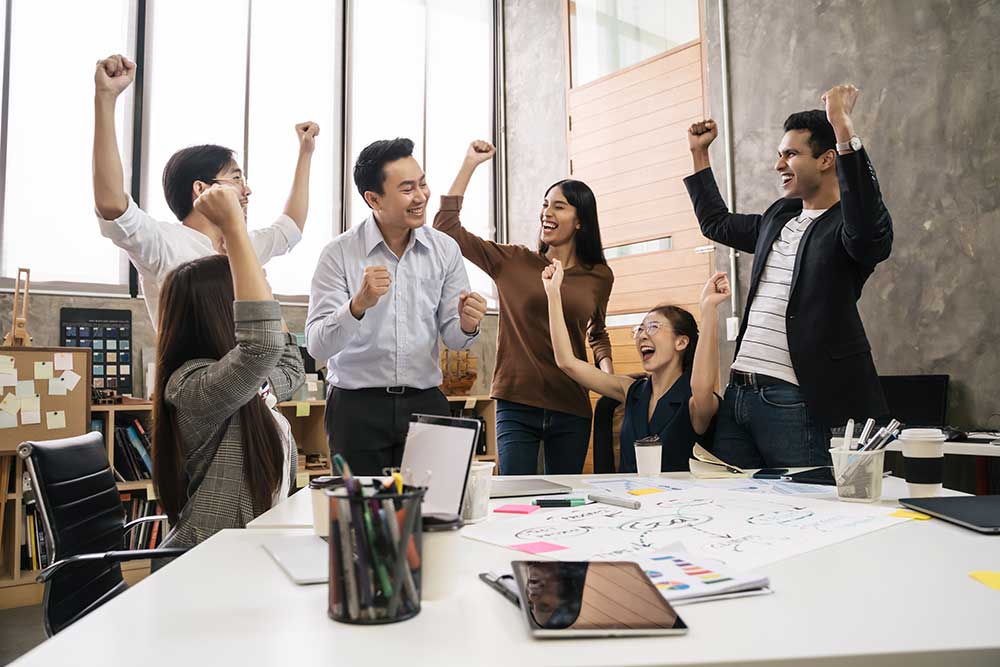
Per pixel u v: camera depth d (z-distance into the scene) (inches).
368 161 89.9
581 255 111.6
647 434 90.5
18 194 167.0
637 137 204.8
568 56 225.3
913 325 146.7
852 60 158.4
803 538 42.2
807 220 91.0
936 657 25.1
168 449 63.3
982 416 136.7
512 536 43.7
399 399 90.6
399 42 226.8
